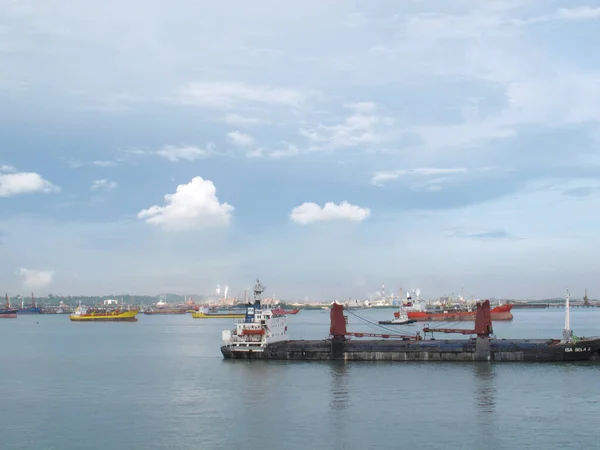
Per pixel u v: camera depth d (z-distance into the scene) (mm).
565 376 111062
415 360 133000
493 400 91750
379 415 83812
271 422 81125
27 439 75062
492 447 69500
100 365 142625
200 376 119688
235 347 143500
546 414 83250
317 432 76188
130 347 195250
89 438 75188
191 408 90000
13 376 124562
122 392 103688
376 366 126500
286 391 101125
